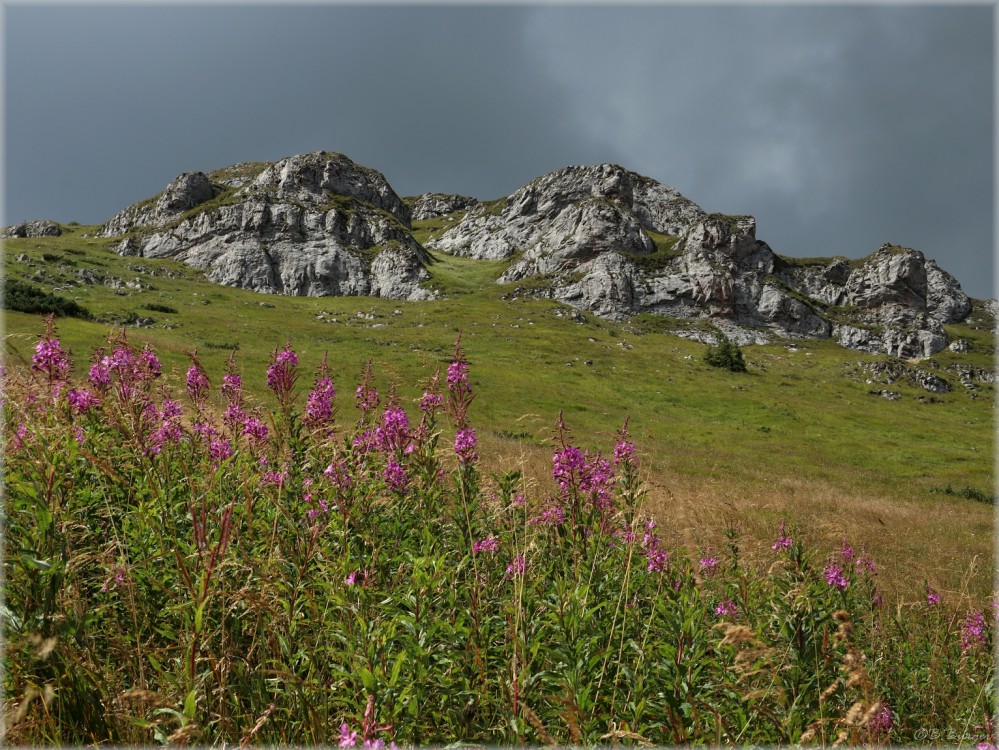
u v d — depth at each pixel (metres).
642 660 3.84
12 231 147.75
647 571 4.88
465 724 3.42
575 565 4.62
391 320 92.62
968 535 22.08
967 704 5.28
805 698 4.09
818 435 59.16
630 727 3.43
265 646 3.52
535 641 3.67
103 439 4.78
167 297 85.69
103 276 87.88
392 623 3.47
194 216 124.00
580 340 90.31
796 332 123.62
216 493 4.55
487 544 4.55
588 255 130.00
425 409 5.45
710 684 4.00
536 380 64.44
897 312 134.25
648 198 173.75
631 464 5.42
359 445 5.21
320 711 3.28
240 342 63.41
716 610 4.96
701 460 37.66
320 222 125.94
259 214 121.25
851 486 36.75
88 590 3.96
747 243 132.88
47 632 3.24
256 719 3.29
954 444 61.59
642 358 86.56
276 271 115.38
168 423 5.03
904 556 15.82
